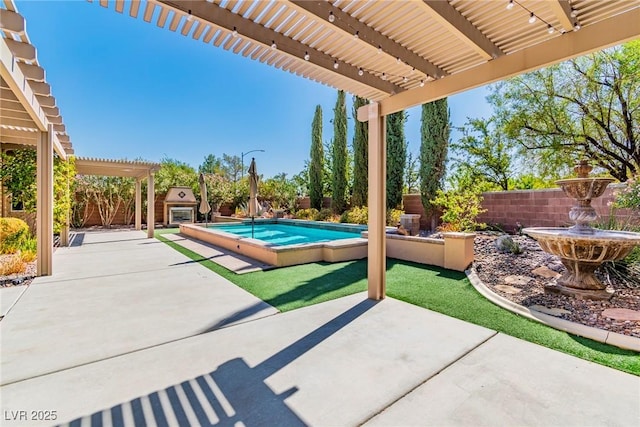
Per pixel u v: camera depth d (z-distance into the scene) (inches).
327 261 272.5
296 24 117.0
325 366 102.0
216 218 702.5
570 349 112.4
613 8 102.3
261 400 84.9
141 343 118.6
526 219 338.0
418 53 139.8
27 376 96.0
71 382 93.0
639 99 323.3
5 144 342.3
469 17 113.8
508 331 128.2
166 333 127.6
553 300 159.3
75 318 143.3
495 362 104.0
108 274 229.0
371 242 172.9
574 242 157.2
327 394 87.4
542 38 122.0
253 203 421.1
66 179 371.2
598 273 186.9
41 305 160.6
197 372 98.7
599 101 341.7
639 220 220.8
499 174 523.8
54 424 75.4
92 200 631.2
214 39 119.4
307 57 130.9
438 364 103.0
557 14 102.3
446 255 237.8
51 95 206.8
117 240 425.1
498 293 174.7
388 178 495.8
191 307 157.9
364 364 103.2
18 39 137.6
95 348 114.6
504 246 256.4
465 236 226.5
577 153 365.4
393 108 168.6
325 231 487.5
